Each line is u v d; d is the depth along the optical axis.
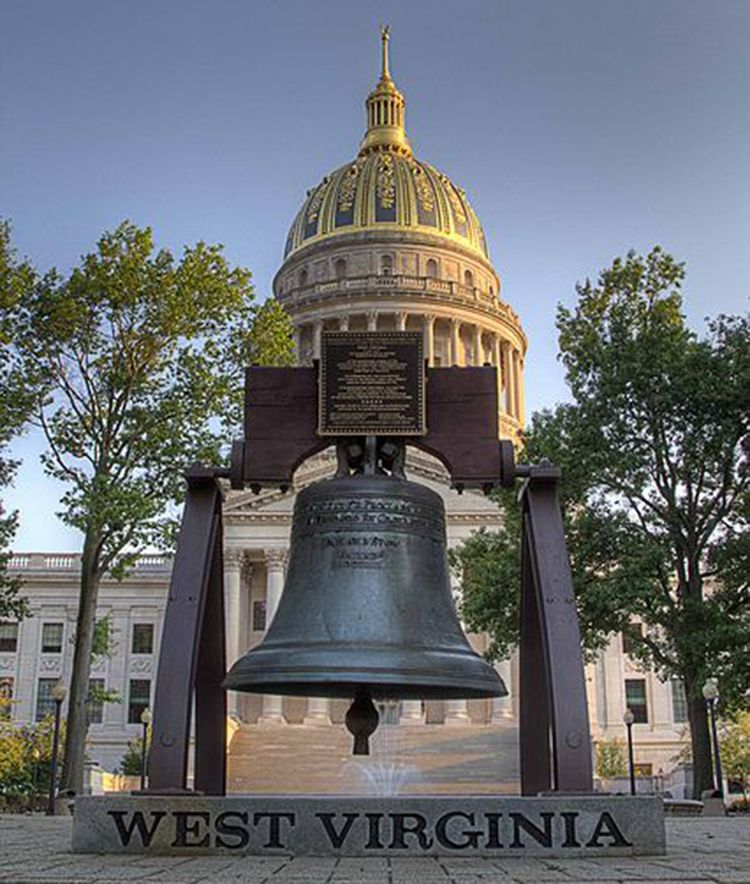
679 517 30.30
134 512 27.42
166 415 29.66
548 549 9.02
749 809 35.75
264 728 58.16
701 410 29.70
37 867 6.72
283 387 9.40
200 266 30.09
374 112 108.81
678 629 29.80
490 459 9.23
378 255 96.06
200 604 8.82
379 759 50.28
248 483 9.27
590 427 30.11
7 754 42.56
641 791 50.00
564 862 7.23
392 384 9.26
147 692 73.75
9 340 29.14
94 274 29.52
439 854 7.68
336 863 7.12
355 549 8.78
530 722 10.24
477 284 98.94
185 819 7.83
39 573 75.56
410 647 8.34
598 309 32.28
